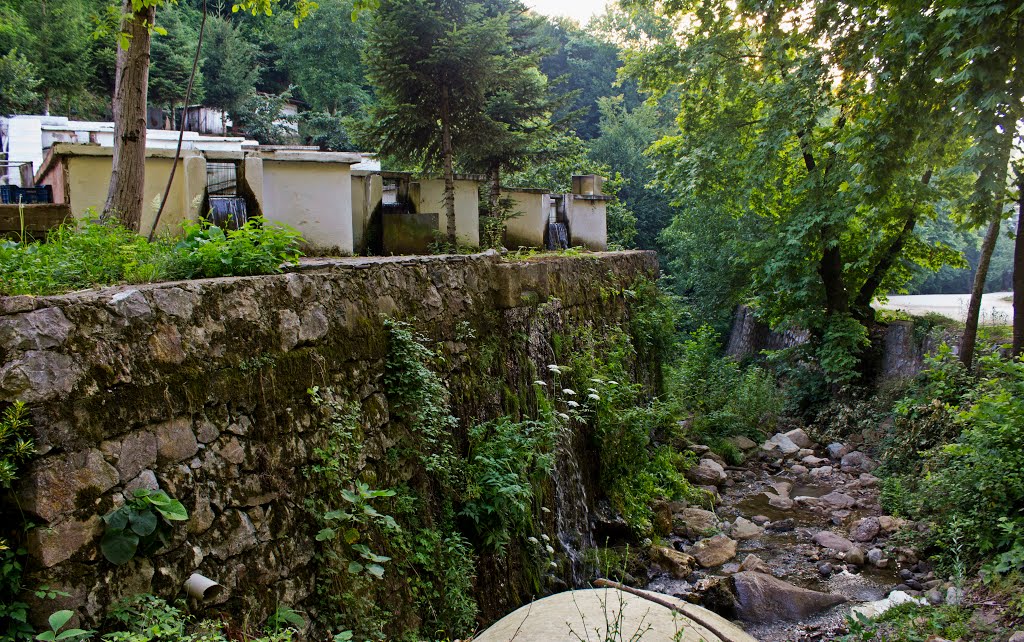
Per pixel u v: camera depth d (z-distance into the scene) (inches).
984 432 298.8
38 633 105.5
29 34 746.2
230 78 950.4
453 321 244.7
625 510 340.8
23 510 107.3
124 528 117.2
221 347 144.8
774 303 635.5
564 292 356.5
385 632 174.6
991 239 438.9
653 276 543.8
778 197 627.5
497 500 222.4
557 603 164.9
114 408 120.2
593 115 1316.4
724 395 590.6
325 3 1073.5
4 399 106.2
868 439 506.3
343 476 170.9
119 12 216.8
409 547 190.7
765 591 286.4
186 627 124.5
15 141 567.5
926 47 373.4
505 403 265.6
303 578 155.3
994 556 276.8
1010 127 339.9
